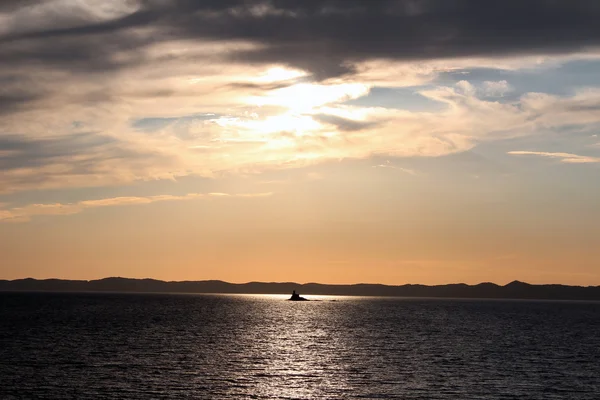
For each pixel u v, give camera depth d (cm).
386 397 5950
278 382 6619
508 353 9306
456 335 12450
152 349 9212
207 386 6316
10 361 7656
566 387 6538
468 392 6206
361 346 10169
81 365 7425
